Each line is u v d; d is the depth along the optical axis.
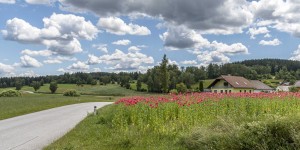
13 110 32.00
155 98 20.23
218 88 81.25
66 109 35.66
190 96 21.19
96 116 23.44
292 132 8.22
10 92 85.50
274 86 117.38
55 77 180.38
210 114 15.83
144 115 16.50
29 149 11.75
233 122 11.12
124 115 17.83
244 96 21.98
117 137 12.53
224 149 9.07
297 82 109.88
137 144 11.51
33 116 26.31
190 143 10.64
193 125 14.09
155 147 11.02
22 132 16.28
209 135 10.14
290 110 16.62
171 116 17.00
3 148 12.03
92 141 12.55
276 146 8.27
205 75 148.25
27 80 177.00
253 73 161.88
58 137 14.43
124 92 125.12
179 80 120.62
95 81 165.88
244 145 8.77
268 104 18.81
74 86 154.88
